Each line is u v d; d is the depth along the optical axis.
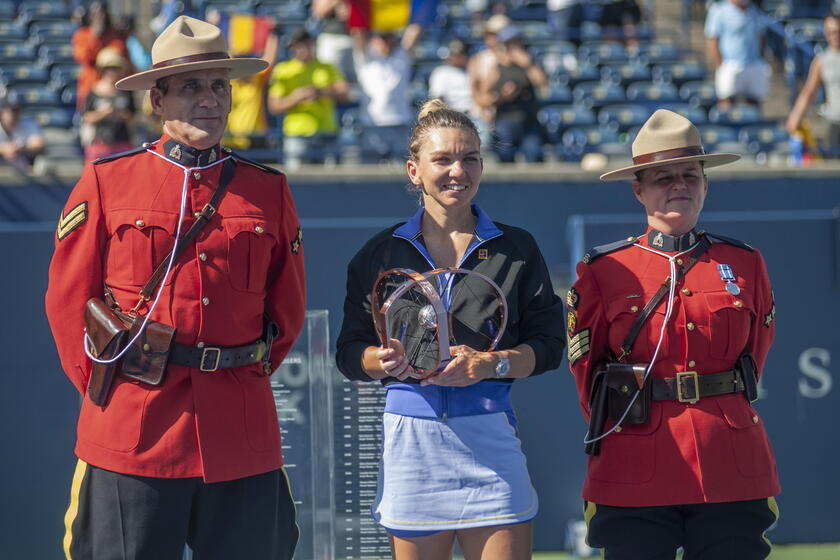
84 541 13.34
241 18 35.06
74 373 13.70
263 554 13.61
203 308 13.19
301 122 32.84
